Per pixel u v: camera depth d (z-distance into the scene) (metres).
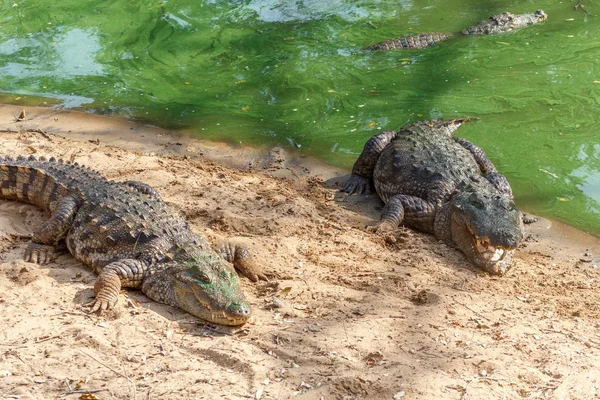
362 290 6.45
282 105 11.45
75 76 12.41
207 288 5.73
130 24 14.84
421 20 15.07
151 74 12.59
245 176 9.21
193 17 15.22
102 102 11.39
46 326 5.36
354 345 5.38
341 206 8.80
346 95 11.74
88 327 5.38
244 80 12.35
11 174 7.60
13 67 12.72
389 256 7.33
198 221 7.67
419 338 5.60
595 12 15.09
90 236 6.53
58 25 14.77
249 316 5.59
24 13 15.36
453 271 7.20
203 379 4.83
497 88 11.85
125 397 4.59
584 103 11.24
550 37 13.88
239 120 10.92
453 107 11.24
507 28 14.25
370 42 13.86
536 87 11.82
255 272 6.53
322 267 6.87
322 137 10.48
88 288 6.11
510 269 7.39
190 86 12.13
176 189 8.48
